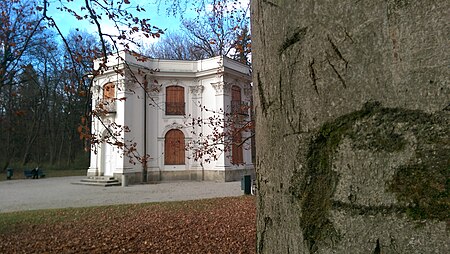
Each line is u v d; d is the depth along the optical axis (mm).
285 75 1080
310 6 1013
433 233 735
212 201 13141
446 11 775
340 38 931
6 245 6969
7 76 6289
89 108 6090
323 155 961
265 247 1146
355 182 868
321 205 944
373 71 865
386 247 797
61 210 11430
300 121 1016
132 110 22953
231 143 7863
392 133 826
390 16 848
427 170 766
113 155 22953
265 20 1188
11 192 18828
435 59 778
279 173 1091
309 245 948
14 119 28062
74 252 6340
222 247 6625
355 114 890
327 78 950
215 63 24500
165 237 7477
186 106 24938
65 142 43000
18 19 6078
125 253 6277
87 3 4797
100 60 6051
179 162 24484
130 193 17578
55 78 20625
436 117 772
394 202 795
